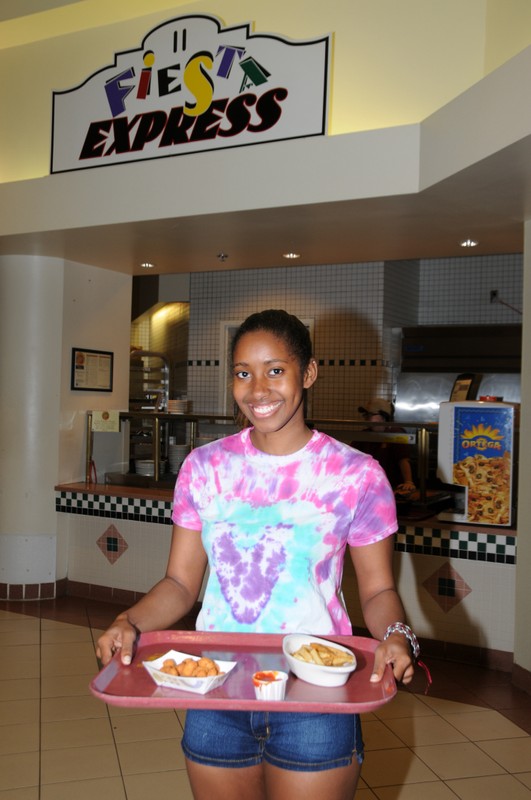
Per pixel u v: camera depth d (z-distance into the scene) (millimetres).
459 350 7297
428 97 3826
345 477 1524
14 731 3225
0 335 5461
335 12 4012
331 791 1412
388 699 1287
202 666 1402
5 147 5090
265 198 3938
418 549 4324
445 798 2725
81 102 4543
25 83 5012
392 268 7746
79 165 4555
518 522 3963
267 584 1518
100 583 5480
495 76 2951
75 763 2951
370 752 3094
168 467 5828
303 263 5613
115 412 5641
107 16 4578
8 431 5445
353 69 3980
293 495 1532
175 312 9125
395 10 3893
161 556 5219
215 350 8383
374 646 1521
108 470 5988
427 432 4465
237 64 4047
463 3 3748
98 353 5840
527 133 2766
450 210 3912
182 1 4348
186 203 4164
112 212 4406
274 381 1513
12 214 4742
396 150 3602
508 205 3783
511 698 3732
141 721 3369
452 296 8234
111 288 5969
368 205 3840
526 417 3934
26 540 5453
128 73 4375
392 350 7828
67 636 4625
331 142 3760
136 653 1521
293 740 1413
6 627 4785
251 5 4191
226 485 1578
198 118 4152
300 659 1396
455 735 3281
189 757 1504
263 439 1566
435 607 4297
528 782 2865
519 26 3342
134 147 4355
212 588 1578
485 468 4168
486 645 4172
